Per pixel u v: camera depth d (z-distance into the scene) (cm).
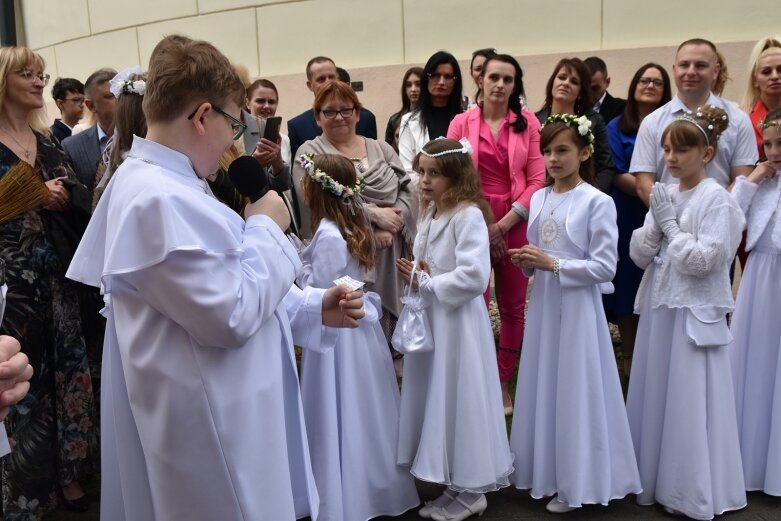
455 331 283
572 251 294
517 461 305
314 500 189
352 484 275
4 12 911
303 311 209
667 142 293
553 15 615
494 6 629
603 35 604
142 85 232
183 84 159
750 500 304
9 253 275
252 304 156
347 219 294
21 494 280
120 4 797
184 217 151
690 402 283
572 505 284
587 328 287
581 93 439
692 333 280
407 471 295
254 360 167
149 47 783
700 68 362
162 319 158
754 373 310
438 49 652
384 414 291
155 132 164
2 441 159
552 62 616
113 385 171
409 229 375
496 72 392
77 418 298
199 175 171
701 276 280
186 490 160
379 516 293
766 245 312
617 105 527
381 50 672
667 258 293
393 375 304
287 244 176
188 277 148
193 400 157
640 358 310
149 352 158
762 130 317
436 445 276
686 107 370
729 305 281
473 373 278
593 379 286
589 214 292
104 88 339
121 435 171
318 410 272
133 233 150
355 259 292
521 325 396
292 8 698
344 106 368
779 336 304
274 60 716
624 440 293
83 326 314
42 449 285
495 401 290
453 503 288
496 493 315
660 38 591
